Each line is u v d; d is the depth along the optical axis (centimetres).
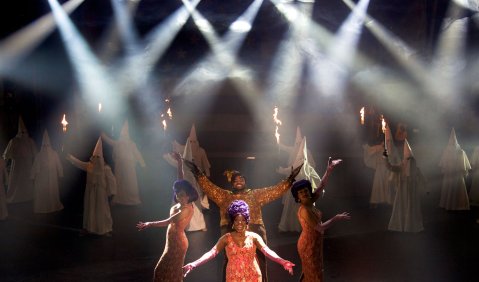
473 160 1457
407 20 2086
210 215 1347
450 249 1020
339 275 871
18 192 1519
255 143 2078
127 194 1484
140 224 705
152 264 949
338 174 1647
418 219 1157
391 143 1434
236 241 656
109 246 1073
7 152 1512
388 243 1068
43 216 1355
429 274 873
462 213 1352
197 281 852
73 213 1385
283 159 1766
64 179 1786
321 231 707
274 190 769
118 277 878
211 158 1838
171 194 1658
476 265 918
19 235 1167
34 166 1373
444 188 1403
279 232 1172
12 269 928
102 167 1156
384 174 1409
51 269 925
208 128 2092
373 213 1358
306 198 720
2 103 1923
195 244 1078
